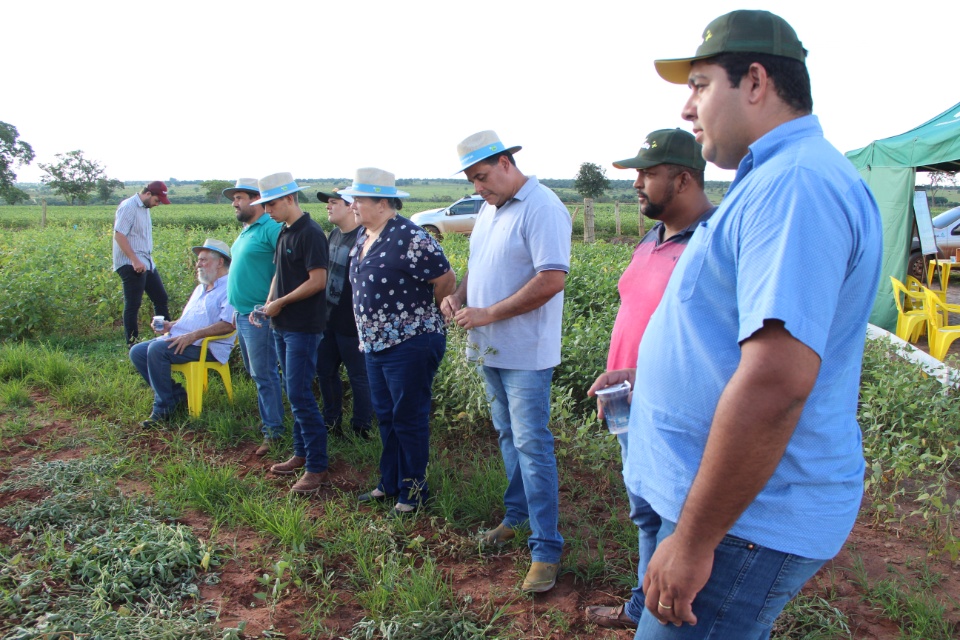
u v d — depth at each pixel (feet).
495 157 10.62
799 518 5.09
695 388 5.30
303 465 15.25
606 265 33.96
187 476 14.46
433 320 12.82
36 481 13.93
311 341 14.19
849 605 10.52
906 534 12.77
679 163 8.67
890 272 29.25
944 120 28.37
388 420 13.24
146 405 18.58
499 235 11.09
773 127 5.31
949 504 13.89
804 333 4.43
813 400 5.03
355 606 10.52
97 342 26.18
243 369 21.94
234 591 10.78
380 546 11.91
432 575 10.84
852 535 12.77
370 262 12.52
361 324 12.80
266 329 16.17
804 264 4.56
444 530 12.52
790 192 4.72
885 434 14.90
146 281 25.96
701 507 4.81
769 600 5.28
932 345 24.40
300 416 14.17
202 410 18.39
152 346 17.49
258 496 13.67
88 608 9.82
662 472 5.55
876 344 21.77
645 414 5.81
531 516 11.02
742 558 5.18
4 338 26.17
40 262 33.06
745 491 4.67
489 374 11.64
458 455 16.10
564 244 10.62
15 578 10.51
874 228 5.00
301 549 11.65
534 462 10.85
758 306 4.57
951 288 42.98
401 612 10.19
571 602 10.57
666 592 5.09
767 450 4.56
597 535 12.53
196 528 12.63
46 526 12.19
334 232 17.12
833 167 4.90
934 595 10.83
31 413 18.34
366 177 12.46
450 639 9.57
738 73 5.32
